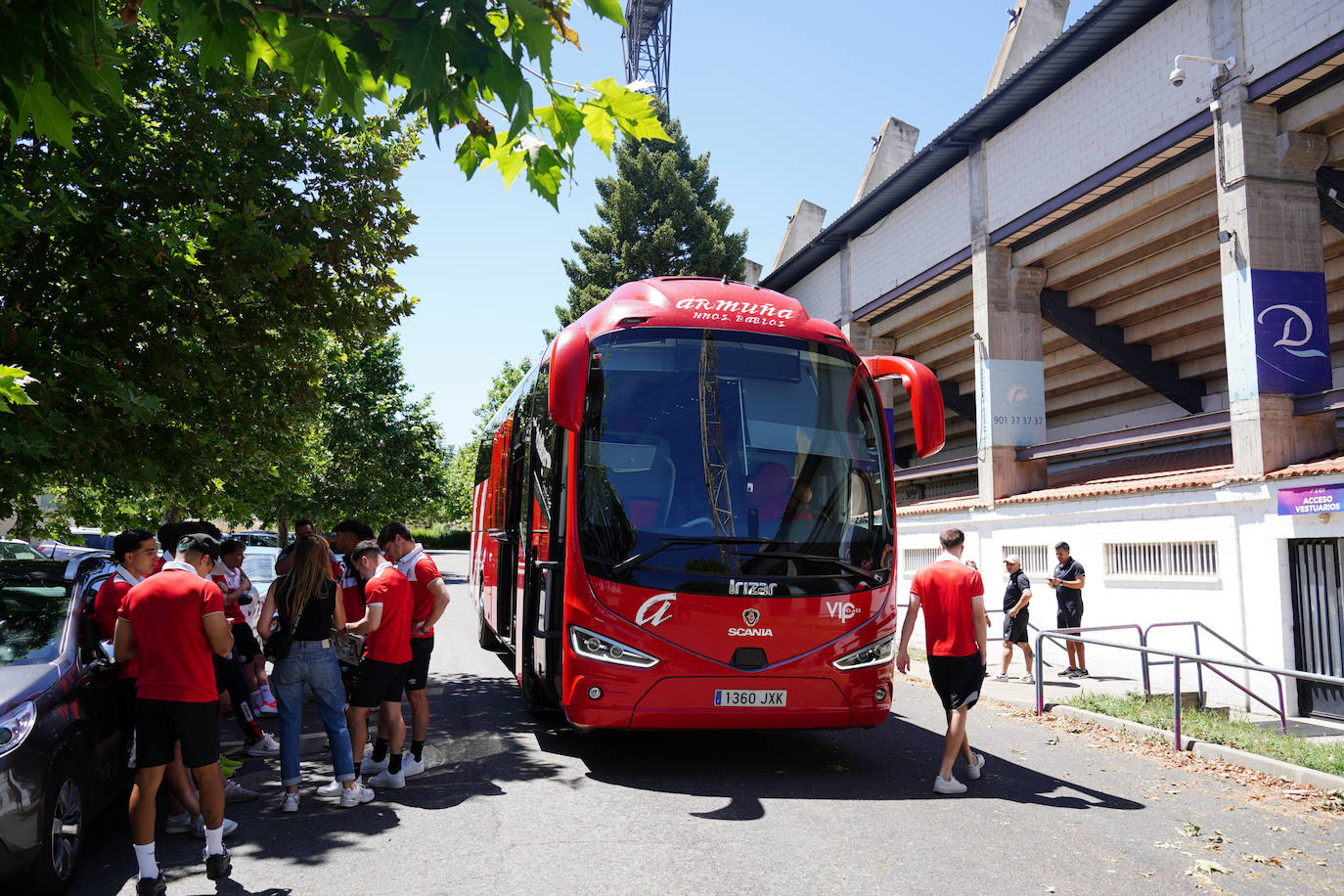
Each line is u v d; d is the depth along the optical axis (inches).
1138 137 585.3
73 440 307.7
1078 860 205.9
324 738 343.3
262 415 414.6
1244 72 504.1
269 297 386.3
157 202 349.4
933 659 270.5
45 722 188.4
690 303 313.9
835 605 285.3
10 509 345.4
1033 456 709.9
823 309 1063.0
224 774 263.6
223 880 191.5
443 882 189.0
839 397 310.7
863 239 964.0
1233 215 506.0
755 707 275.0
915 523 831.7
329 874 194.7
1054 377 960.3
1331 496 431.2
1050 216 677.3
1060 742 343.9
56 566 241.4
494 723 365.4
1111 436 632.4
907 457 1233.4
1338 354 709.3
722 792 262.7
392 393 1568.7
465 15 104.0
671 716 272.2
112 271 321.7
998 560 706.2
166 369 353.1
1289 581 466.9
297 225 376.2
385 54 110.6
